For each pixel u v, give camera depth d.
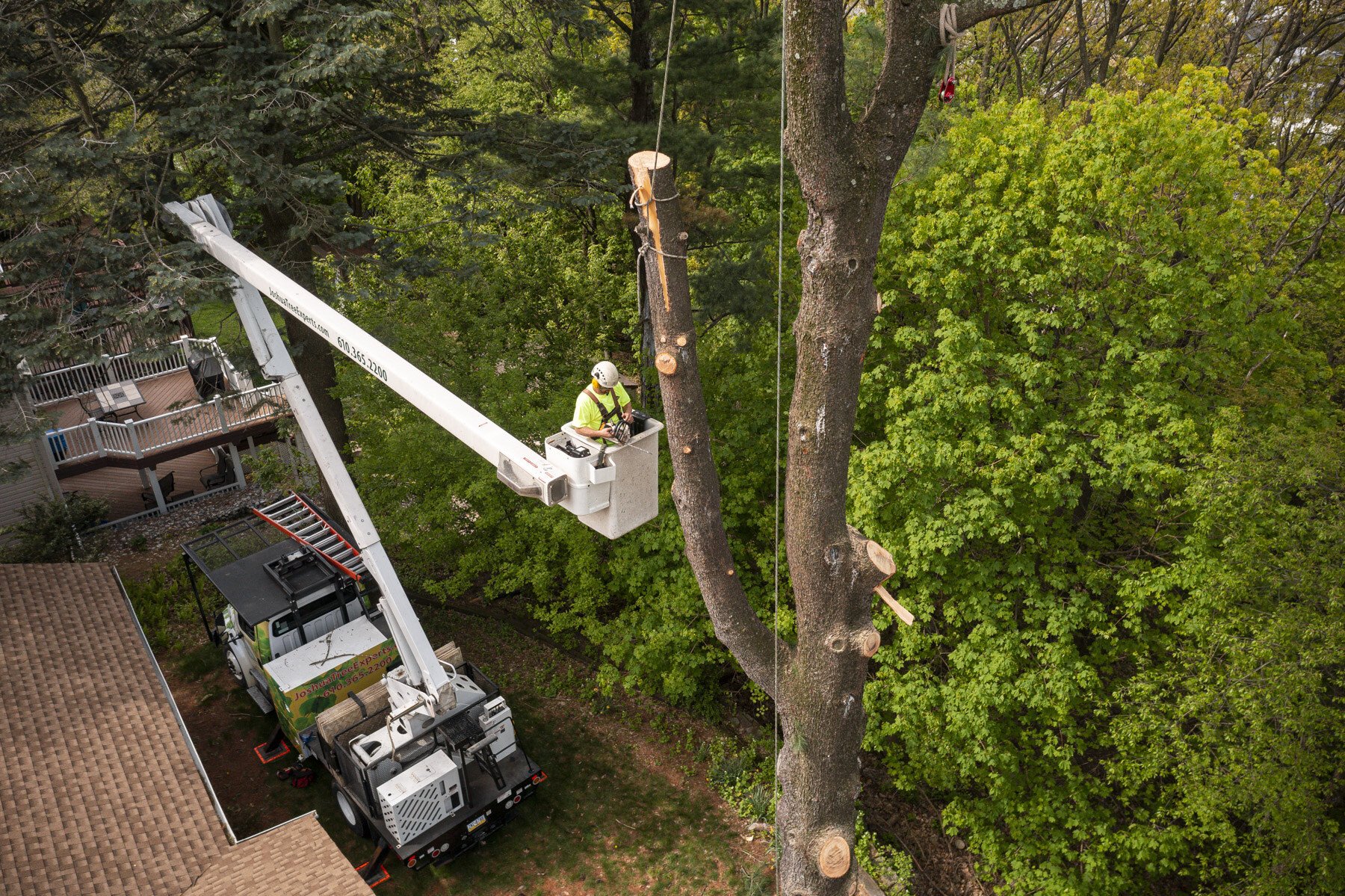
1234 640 11.37
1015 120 14.95
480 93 29.08
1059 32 30.69
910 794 16.09
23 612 13.09
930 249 15.09
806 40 4.60
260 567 14.84
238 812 13.94
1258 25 25.41
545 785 14.98
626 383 24.52
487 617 19.00
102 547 19.69
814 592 6.02
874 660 16.50
